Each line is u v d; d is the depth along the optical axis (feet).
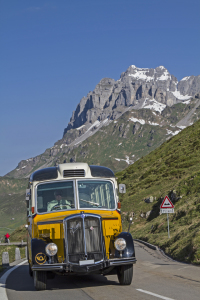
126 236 30.27
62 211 32.40
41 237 30.04
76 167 33.76
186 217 85.76
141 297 25.31
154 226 100.17
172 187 129.08
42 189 33.22
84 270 28.53
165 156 207.00
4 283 35.88
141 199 149.69
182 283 31.14
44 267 27.99
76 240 29.07
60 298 26.32
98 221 29.73
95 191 33.45
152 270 41.78
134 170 223.10
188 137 215.92
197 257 45.96
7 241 139.74
